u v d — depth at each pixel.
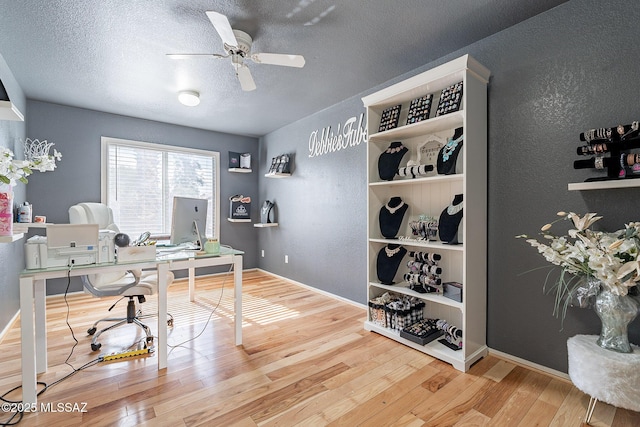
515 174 2.06
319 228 3.86
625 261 1.46
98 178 3.82
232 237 4.98
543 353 1.95
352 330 2.63
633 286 1.48
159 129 4.28
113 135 3.93
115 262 1.90
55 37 2.18
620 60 1.66
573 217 1.60
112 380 1.84
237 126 4.55
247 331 2.61
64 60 2.52
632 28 1.63
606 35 1.70
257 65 2.62
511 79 2.08
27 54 2.41
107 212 2.88
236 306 2.33
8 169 1.70
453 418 1.53
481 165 2.13
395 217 2.65
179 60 2.52
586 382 1.49
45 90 3.16
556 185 1.89
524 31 2.01
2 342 2.37
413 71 2.70
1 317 2.47
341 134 3.51
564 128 1.85
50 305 3.25
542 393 1.72
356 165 3.33
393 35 2.18
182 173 4.51
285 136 4.52
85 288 2.29
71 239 1.77
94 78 2.87
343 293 3.50
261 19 1.99
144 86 3.06
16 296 2.95
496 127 2.15
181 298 3.58
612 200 1.69
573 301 1.75
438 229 2.35
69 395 1.69
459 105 2.11
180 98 3.16
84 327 2.66
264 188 5.08
